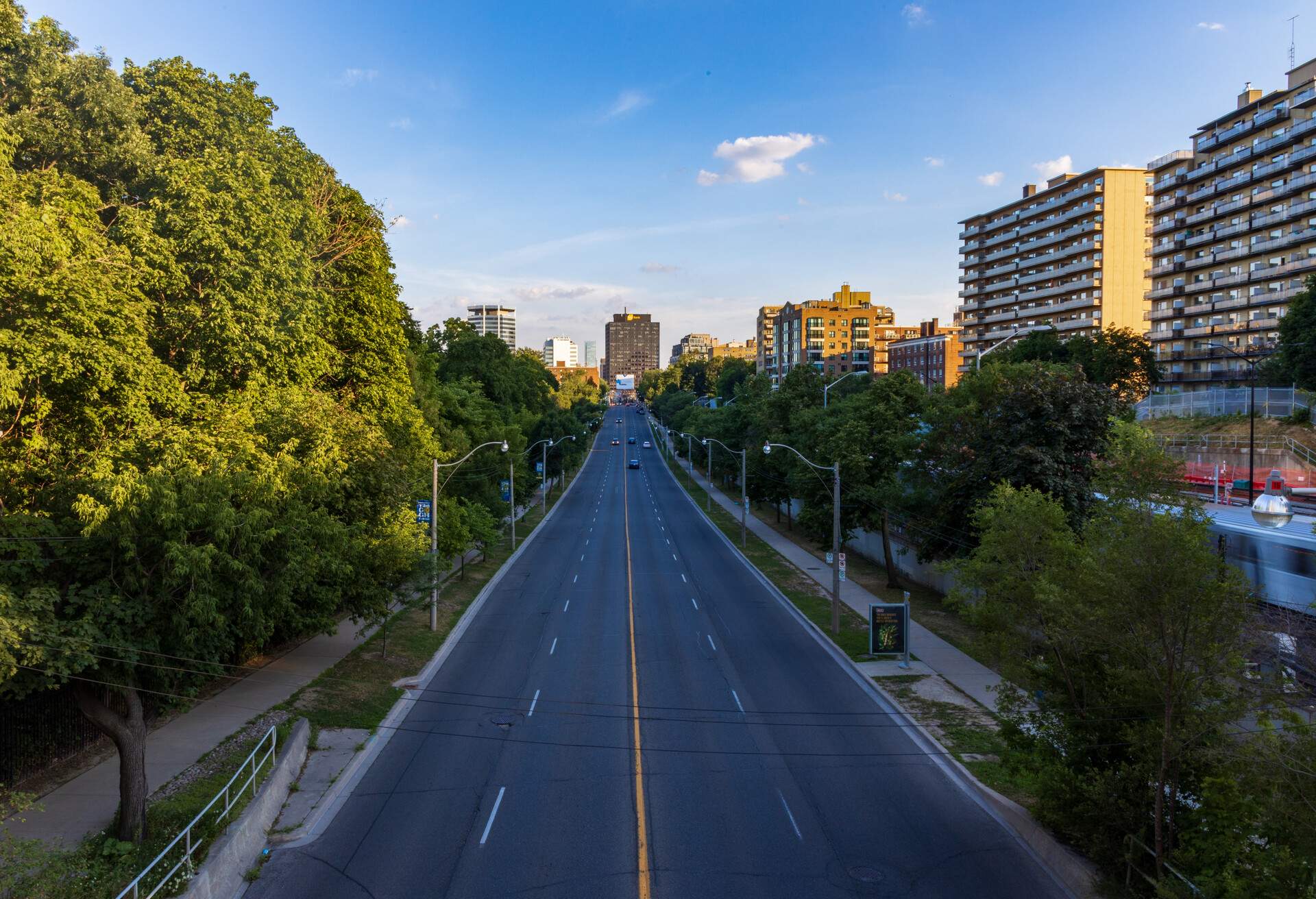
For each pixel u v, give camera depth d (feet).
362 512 82.23
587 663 87.25
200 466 56.95
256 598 59.67
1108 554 40.42
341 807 51.85
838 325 623.36
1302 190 238.27
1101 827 41.60
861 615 111.45
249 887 41.78
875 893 41.47
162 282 65.26
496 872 43.27
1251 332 259.60
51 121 65.62
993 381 109.40
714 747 62.80
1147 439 61.87
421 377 156.15
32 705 54.03
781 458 190.80
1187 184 284.61
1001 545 55.77
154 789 52.01
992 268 401.49
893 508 124.57
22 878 34.86
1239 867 33.32
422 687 78.84
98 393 57.31
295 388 78.89
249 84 89.40
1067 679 45.47
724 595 126.11
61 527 50.44
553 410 311.88
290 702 71.10
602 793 53.83
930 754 62.28
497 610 115.34
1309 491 142.72
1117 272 338.95
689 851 45.75
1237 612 36.91
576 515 236.43
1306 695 35.65
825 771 58.44
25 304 48.57
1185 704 37.76
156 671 53.57
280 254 75.00
